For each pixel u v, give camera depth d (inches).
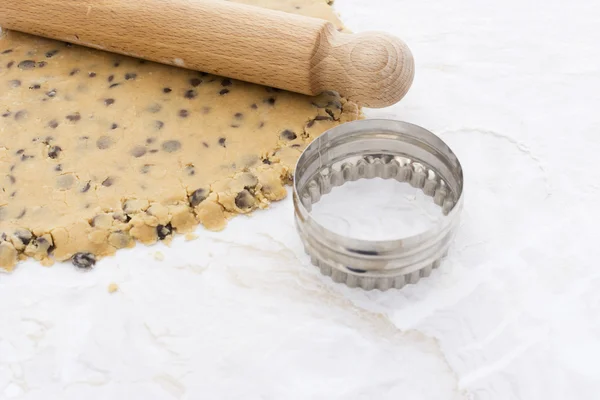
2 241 23.3
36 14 26.3
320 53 24.8
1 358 22.3
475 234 24.0
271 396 21.7
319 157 24.3
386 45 24.5
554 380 21.9
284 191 24.3
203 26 25.1
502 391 21.8
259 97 25.8
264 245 23.8
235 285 23.2
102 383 22.0
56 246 23.4
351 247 22.2
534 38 28.1
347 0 29.1
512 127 26.0
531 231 24.0
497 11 28.9
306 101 25.7
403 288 23.2
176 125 25.1
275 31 24.8
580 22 28.5
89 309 22.9
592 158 25.4
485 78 27.1
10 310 22.9
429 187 24.5
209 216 24.0
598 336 22.5
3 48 27.0
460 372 22.0
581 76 27.1
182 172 24.3
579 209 24.4
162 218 23.7
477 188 24.8
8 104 25.6
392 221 24.0
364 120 24.2
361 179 25.1
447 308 22.9
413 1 29.0
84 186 24.0
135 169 24.3
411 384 21.9
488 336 22.5
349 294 23.1
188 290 23.1
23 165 24.4
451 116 26.2
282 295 23.1
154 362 22.2
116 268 23.4
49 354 22.3
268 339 22.4
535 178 25.0
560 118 26.2
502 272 23.4
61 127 25.1
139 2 25.4
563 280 23.2
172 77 26.2
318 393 21.7
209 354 22.2
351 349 22.3
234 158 24.5
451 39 28.0
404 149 24.6
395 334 22.5
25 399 21.8
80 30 26.1
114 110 25.5
